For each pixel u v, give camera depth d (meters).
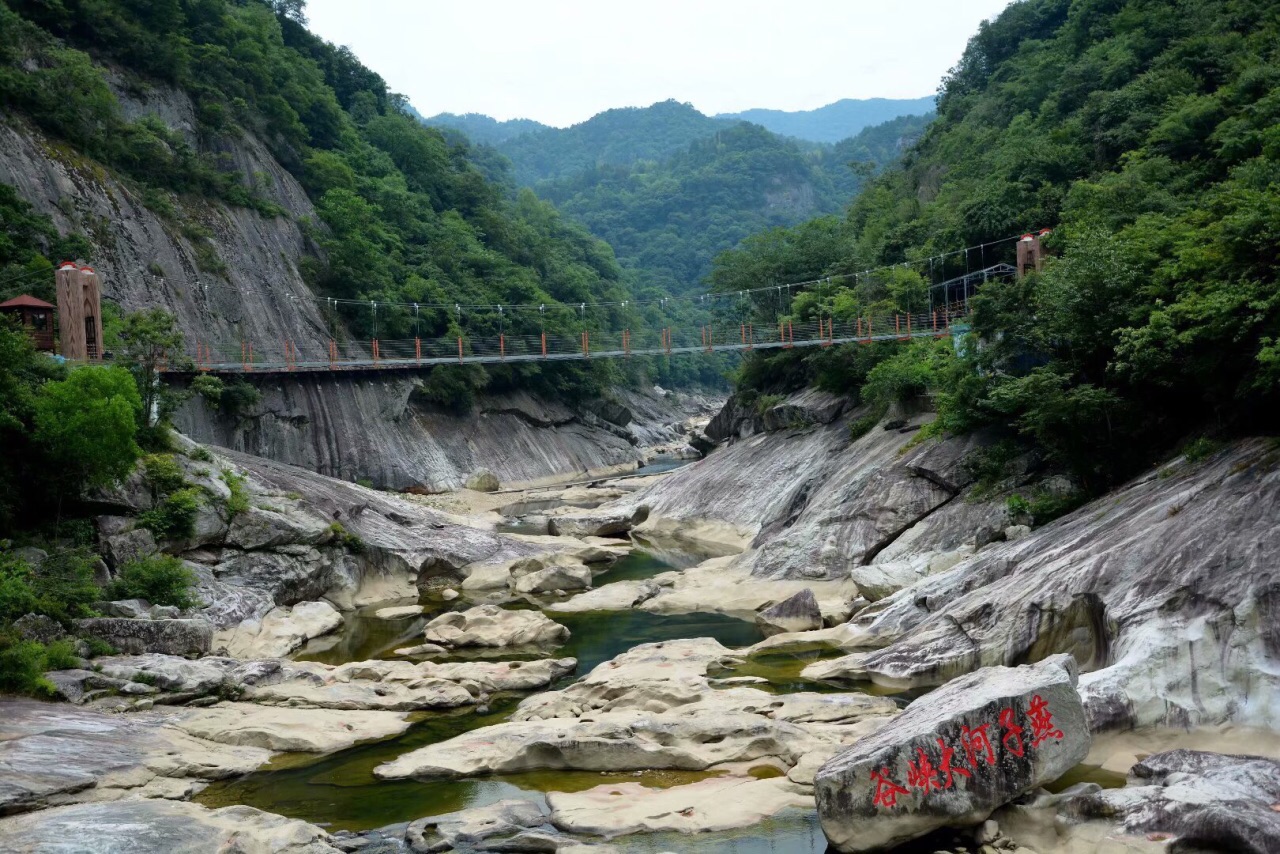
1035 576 25.47
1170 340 27.89
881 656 26.97
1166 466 28.14
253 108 93.44
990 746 16.62
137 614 30.34
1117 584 22.67
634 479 80.31
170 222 70.56
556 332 100.25
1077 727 17.11
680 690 25.16
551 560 44.97
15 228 55.34
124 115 75.62
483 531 50.72
